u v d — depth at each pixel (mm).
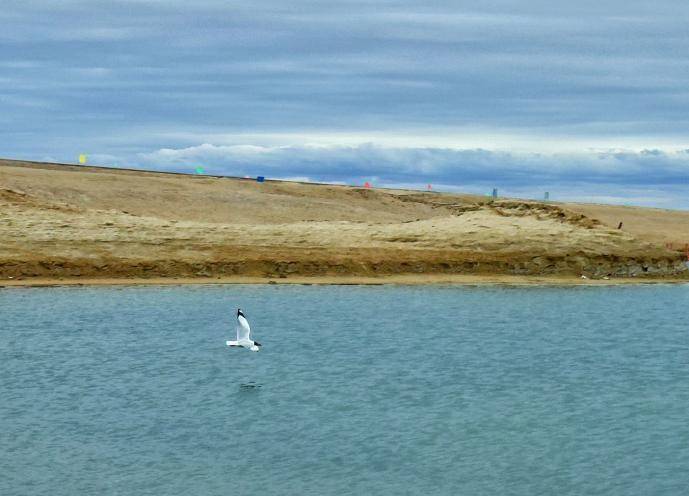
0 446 36125
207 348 56375
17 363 51000
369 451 36375
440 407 43000
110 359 52531
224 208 146125
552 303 77875
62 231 89312
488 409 42781
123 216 97875
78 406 42281
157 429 38938
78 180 152000
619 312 74312
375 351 56438
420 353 56031
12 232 88125
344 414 41594
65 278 83188
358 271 88062
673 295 83938
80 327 62188
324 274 87625
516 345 59656
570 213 99938
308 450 36406
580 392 46531
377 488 32438
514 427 39812
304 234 93688
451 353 56281
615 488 32750
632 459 35781
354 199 178000
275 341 59062
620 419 41438
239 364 51844
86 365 50812
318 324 65500
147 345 56594
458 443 37469
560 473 34094
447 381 48469
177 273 85438
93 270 84125
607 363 54375
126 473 33469
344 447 36844
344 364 52438
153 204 143750
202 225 95125
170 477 33156
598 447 37188
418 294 80688
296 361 53062
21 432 38031
